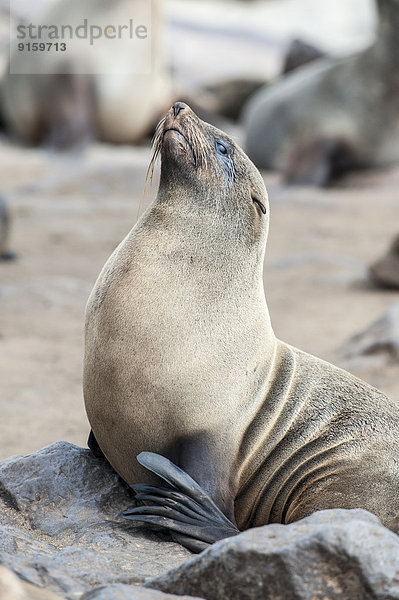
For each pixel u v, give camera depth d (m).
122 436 19.56
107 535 18.67
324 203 75.31
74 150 85.81
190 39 145.38
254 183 21.03
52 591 15.12
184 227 19.94
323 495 20.44
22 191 75.19
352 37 170.62
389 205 75.19
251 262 20.58
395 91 80.25
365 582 14.14
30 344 39.59
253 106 88.06
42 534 19.34
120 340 18.95
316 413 20.86
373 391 22.14
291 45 110.25
